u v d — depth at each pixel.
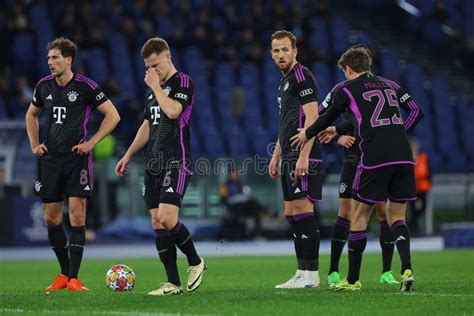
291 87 34.81
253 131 96.31
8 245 74.00
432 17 121.38
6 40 93.06
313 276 35.12
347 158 36.22
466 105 113.62
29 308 28.75
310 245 34.94
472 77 120.88
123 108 87.69
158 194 32.00
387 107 32.69
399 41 122.00
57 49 35.66
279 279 42.69
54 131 35.94
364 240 33.16
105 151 79.31
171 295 31.50
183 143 31.62
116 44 98.56
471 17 123.69
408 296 30.97
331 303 29.05
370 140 32.41
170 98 31.44
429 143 106.00
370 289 34.06
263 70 103.94
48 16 98.12
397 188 32.66
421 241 83.31
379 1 125.06
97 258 64.94
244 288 36.03
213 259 61.41
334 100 32.97
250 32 105.00
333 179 84.00
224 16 107.31
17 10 94.31
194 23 104.06
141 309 27.81
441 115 110.25
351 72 33.41
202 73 100.69
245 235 81.62
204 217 82.25
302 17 108.75
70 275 35.69
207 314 26.45
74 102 35.97
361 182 32.59
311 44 108.19
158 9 103.44
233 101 79.75
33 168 76.12
